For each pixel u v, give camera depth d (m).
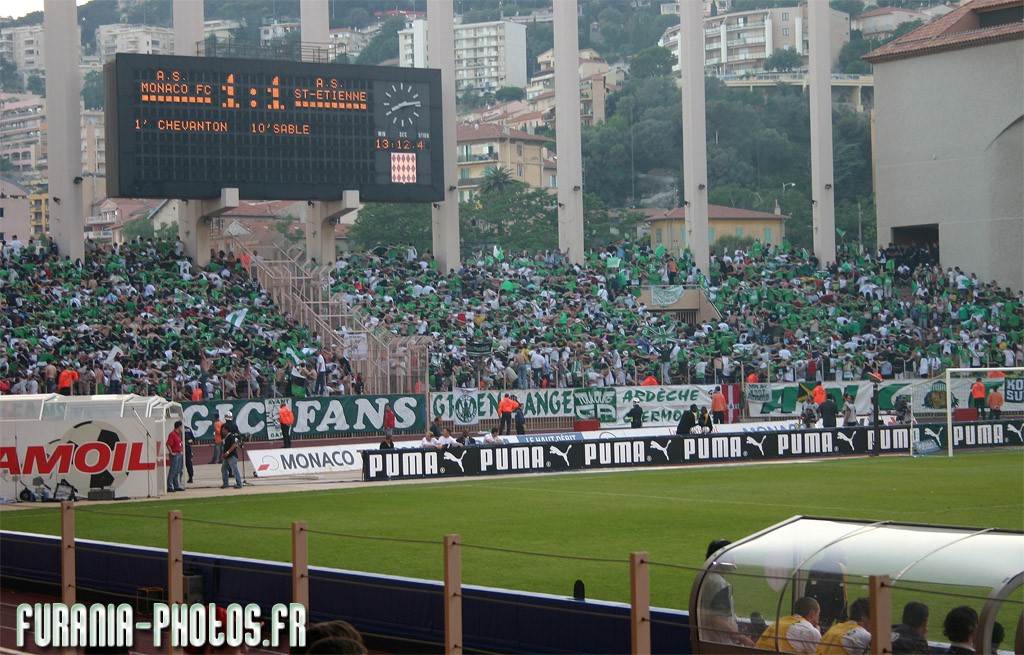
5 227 133.25
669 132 156.75
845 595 12.23
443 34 62.59
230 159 51.84
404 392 50.66
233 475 37.09
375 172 54.78
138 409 34.41
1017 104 72.31
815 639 12.20
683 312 66.62
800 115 166.50
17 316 48.16
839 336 63.47
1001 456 46.38
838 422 52.22
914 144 77.38
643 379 56.50
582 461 42.44
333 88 53.78
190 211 56.22
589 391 52.66
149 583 18.39
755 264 70.56
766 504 31.67
